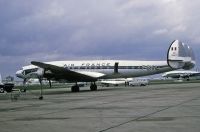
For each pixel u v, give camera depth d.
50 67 42.31
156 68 47.09
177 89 43.56
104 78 47.50
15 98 31.47
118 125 12.90
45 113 17.86
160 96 29.48
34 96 36.16
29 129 12.41
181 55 48.59
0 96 38.62
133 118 14.83
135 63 46.50
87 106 21.48
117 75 46.75
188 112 16.55
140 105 21.02
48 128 12.56
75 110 19.11
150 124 12.90
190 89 42.62
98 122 13.87
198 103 21.38
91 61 47.12
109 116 15.80
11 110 20.02
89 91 45.28
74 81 45.41
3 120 15.16
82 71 46.88
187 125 12.43
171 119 14.11
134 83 77.88
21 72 49.31
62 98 30.98
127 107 19.95
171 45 48.72
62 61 48.16
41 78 43.66
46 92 46.56
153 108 18.92
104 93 38.12
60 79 44.28
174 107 19.12
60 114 17.20
